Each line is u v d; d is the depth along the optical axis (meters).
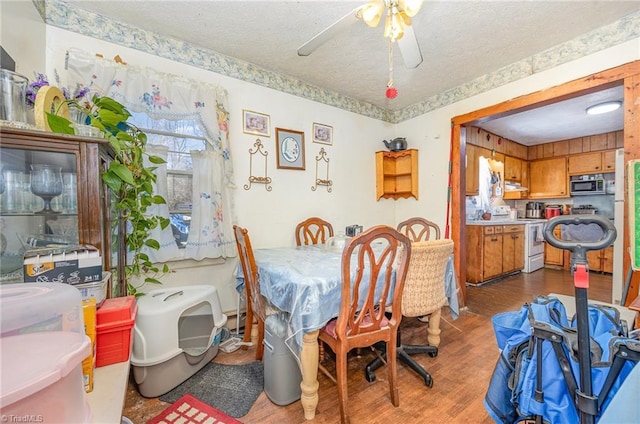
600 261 4.24
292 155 2.80
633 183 1.09
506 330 0.96
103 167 1.30
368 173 3.49
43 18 1.69
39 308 0.75
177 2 1.75
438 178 3.21
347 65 2.55
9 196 1.10
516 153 4.96
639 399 0.61
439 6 1.76
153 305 1.55
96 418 0.77
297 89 2.84
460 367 1.79
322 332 1.43
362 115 3.42
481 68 2.59
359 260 1.29
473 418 1.35
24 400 0.59
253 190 2.56
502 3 1.74
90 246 1.10
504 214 4.78
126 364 1.06
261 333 1.85
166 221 1.85
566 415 0.74
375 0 1.41
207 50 2.29
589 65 2.05
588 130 4.23
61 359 0.67
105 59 1.84
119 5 1.78
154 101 2.00
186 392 1.54
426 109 3.33
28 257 0.96
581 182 4.60
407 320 2.58
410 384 1.62
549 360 0.78
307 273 1.47
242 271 2.11
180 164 2.14
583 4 1.76
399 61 2.46
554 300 0.99
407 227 2.85
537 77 2.34
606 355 0.74
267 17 1.90
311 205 2.97
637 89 1.83
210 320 1.87
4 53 1.17
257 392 1.54
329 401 1.48
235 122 2.44
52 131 1.10
